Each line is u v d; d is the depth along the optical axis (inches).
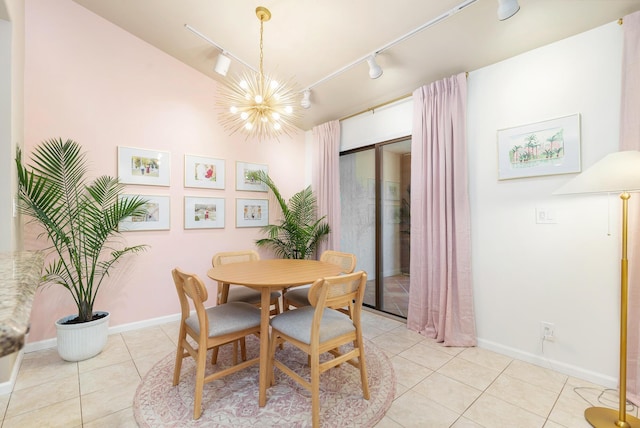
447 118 103.4
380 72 101.0
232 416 65.0
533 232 88.6
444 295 102.9
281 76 125.3
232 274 81.0
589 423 62.9
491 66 96.8
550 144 84.8
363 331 113.3
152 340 103.8
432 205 108.1
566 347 82.6
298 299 98.1
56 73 99.0
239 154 144.6
